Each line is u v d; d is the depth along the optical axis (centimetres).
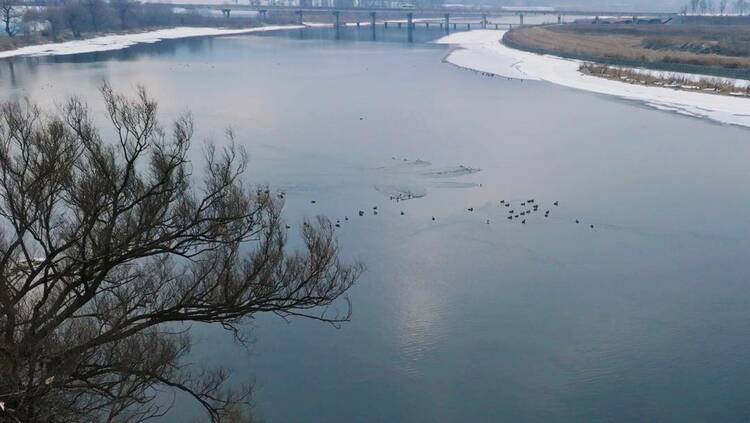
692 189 3778
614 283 2583
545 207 3425
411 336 2188
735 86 7300
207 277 1322
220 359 2028
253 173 3844
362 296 2441
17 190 1305
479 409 1850
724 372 2020
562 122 5647
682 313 2367
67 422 1069
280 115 5622
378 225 3103
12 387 984
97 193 1184
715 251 2909
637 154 4553
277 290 1235
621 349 2134
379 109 6031
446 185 3734
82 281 1141
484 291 2497
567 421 1803
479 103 6525
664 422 1795
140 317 1170
